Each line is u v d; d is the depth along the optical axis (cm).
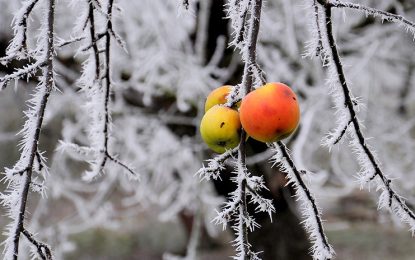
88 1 135
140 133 433
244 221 100
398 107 436
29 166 110
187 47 359
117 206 830
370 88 400
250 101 105
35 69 115
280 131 104
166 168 405
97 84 150
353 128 116
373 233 686
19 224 108
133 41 358
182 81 339
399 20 115
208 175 103
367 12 113
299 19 343
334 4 109
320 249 108
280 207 331
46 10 117
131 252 773
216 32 341
